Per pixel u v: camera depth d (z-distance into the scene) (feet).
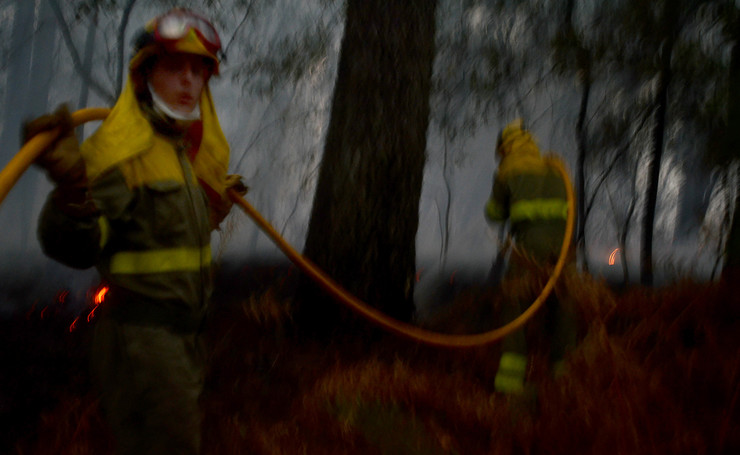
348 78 16.84
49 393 12.80
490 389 13.48
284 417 11.72
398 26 16.80
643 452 9.50
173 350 6.84
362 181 16.35
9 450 10.22
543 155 14.39
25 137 5.76
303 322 16.20
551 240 13.25
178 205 6.94
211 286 7.51
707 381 11.60
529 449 10.35
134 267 6.82
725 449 9.72
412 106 16.80
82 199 6.15
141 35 7.27
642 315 18.19
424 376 13.04
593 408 10.66
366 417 11.63
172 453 6.79
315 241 16.56
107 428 10.39
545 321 13.71
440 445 10.64
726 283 15.76
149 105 7.27
